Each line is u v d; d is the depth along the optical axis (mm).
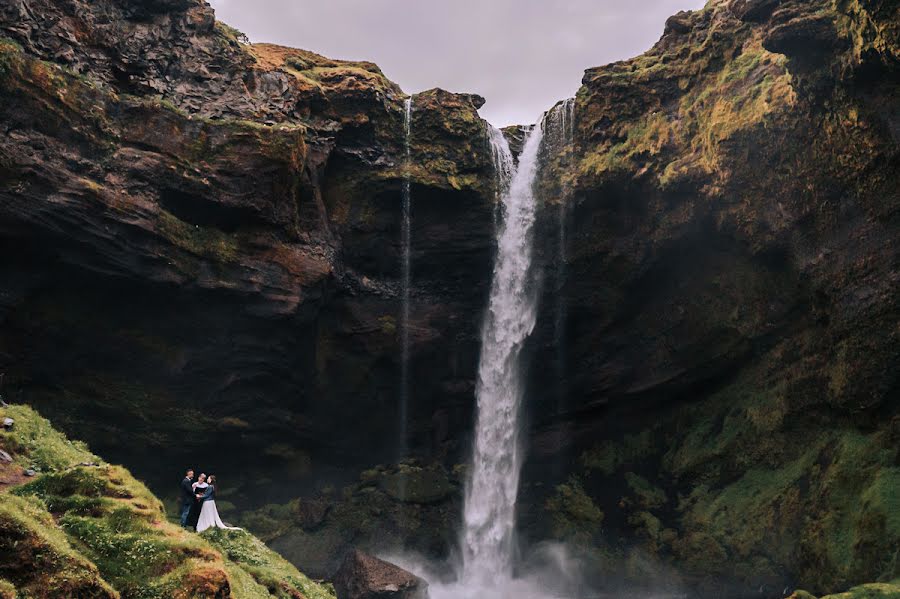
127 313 27062
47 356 25953
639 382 34625
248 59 32156
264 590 15172
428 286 36844
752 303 30469
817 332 27906
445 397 37344
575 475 35625
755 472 29094
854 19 22047
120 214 25422
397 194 35094
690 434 32875
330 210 34094
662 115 33094
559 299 35594
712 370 32469
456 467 36656
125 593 10023
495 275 37062
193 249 27453
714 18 32906
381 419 36125
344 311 34375
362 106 34531
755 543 26750
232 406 30500
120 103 26656
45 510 11375
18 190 23312
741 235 29531
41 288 25000
